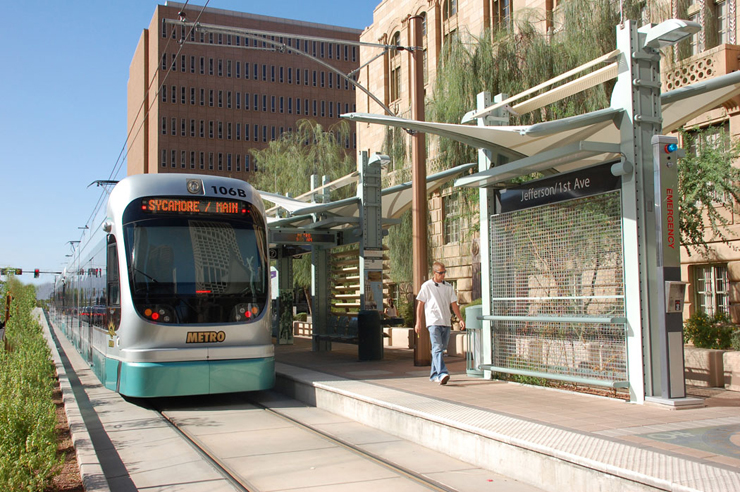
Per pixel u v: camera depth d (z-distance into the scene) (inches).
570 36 607.8
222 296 407.5
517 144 372.2
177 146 3191.4
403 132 896.9
